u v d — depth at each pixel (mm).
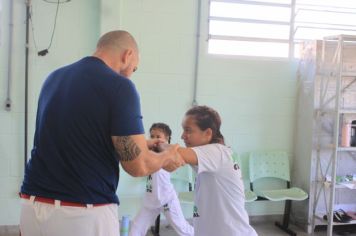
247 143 4168
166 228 3947
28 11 3594
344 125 3869
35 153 1525
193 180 3945
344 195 4156
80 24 3729
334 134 3674
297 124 4219
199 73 4016
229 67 4074
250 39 4105
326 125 3996
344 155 4137
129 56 1608
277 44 4191
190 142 1831
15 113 3660
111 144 1478
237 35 4086
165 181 3139
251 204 4195
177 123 4000
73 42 3727
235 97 4113
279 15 4172
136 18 3838
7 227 3711
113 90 1446
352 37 3633
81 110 1442
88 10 3732
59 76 1562
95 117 1439
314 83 3908
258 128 4180
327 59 3896
